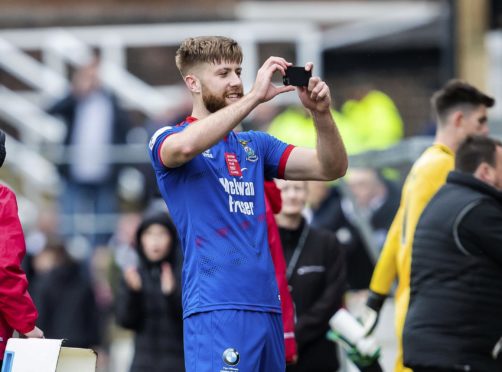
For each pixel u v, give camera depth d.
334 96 37.41
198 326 12.23
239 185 12.43
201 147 11.77
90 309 24.84
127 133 31.03
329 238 16.73
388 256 15.59
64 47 36.97
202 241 12.26
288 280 16.48
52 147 30.91
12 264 12.82
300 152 12.70
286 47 38.78
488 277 13.55
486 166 14.02
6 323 13.09
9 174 34.56
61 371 12.55
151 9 39.78
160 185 12.46
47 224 26.53
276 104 33.97
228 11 40.34
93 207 30.80
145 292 17.78
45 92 36.59
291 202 16.45
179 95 36.75
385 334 19.97
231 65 12.36
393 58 37.19
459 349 13.53
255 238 12.40
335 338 15.75
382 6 41.31
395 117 32.03
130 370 17.89
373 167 20.09
